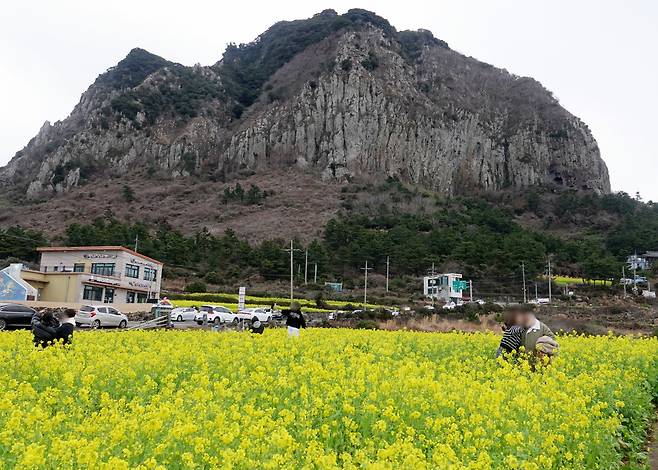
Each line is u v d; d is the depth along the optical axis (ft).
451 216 375.04
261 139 539.29
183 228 377.71
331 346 44.50
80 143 527.81
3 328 81.92
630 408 28.96
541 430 21.72
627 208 440.86
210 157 542.57
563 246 315.17
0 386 26.12
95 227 280.92
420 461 16.56
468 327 107.24
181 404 22.59
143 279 170.60
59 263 166.71
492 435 20.06
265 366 32.81
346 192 458.09
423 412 22.30
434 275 236.02
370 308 166.20
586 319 151.02
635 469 22.98
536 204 492.54
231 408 21.42
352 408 21.43
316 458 16.79
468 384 27.91
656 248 313.53
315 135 539.70
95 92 634.43
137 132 552.82
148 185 484.33
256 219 391.04
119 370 29.53
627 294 236.43
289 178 492.95
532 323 39.09
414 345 49.14
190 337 51.96
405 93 600.39
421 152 559.38
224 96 623.36
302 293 207.10
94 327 97.30
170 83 618.85
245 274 240.32
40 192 479.00
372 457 18.38
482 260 257.75
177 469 16.88
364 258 265.75
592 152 613.52
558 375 30.42
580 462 20.27
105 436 18.66
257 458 17.12
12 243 228.84
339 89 566.36
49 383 28.58
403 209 401.08
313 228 358.64
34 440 18.24
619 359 41.29
